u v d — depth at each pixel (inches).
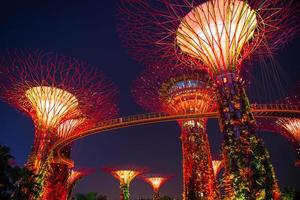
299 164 1320.1
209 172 995.3
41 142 930.1
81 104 1002.7
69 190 1742.1
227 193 519.8
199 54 641.6
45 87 944.3
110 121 1182.9
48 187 1139.3
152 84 1066.7
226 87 576.7
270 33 648.4
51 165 1174.3
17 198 440.5
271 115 1138.7
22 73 936.3
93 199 775.1
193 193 956.6
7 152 409.1
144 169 1841.8
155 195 2128.4
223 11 590.2
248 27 607.2
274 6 597.9
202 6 619.2
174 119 1101.7
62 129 1124.5
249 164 505.0
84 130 1175.6
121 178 1800.0
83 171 1831.9
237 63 607.5
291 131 1315.2
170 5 598.2
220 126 571.5
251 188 489.7
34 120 972.6
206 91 1061.1
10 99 952.3
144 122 1152.8
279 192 502.3
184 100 1078.4
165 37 667.4
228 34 592.7
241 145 521.0
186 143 1040.2
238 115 549.3
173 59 733.9
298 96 1186.6
